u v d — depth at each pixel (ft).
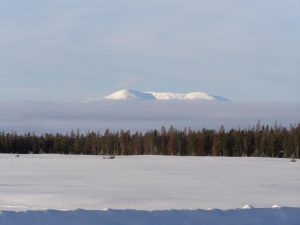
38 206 104.78
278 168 262.26
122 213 61.87
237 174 211.20
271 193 134.00
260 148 519.60
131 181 173.47
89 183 165.27
